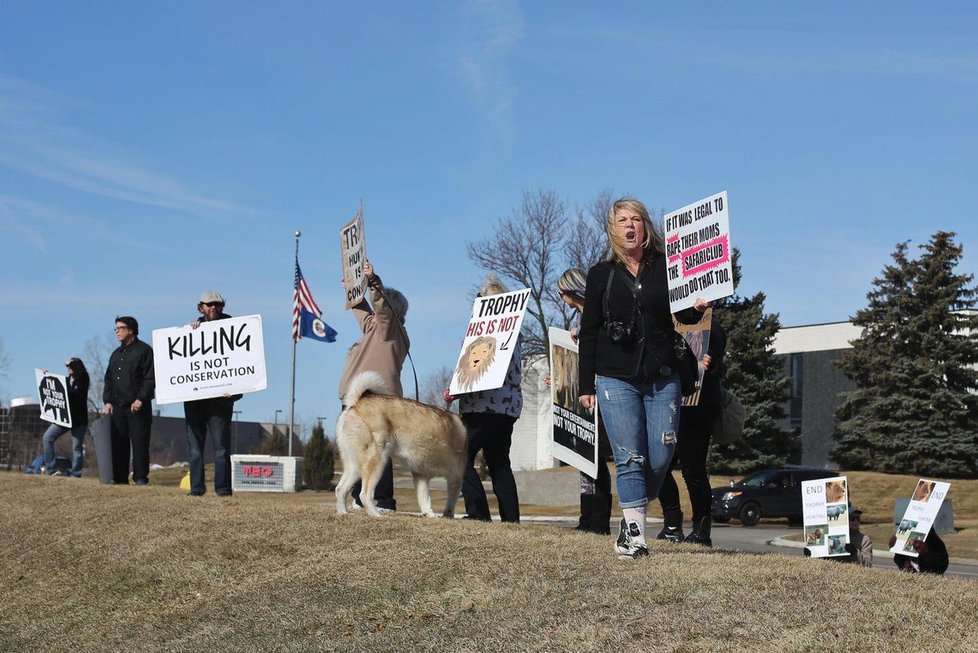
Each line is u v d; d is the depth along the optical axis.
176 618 7.12
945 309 40.53
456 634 5.63
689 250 6.86
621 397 6.47
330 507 9.93
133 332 14.09
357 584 6.86
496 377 9.73
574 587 6.07
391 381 10.18
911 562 8.80
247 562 7.95
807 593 5.66
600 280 6.56
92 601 8.00
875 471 40.66
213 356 12.37
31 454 47.00
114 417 14.12
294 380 39.50
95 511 10.89
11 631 7.74
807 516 8.62
